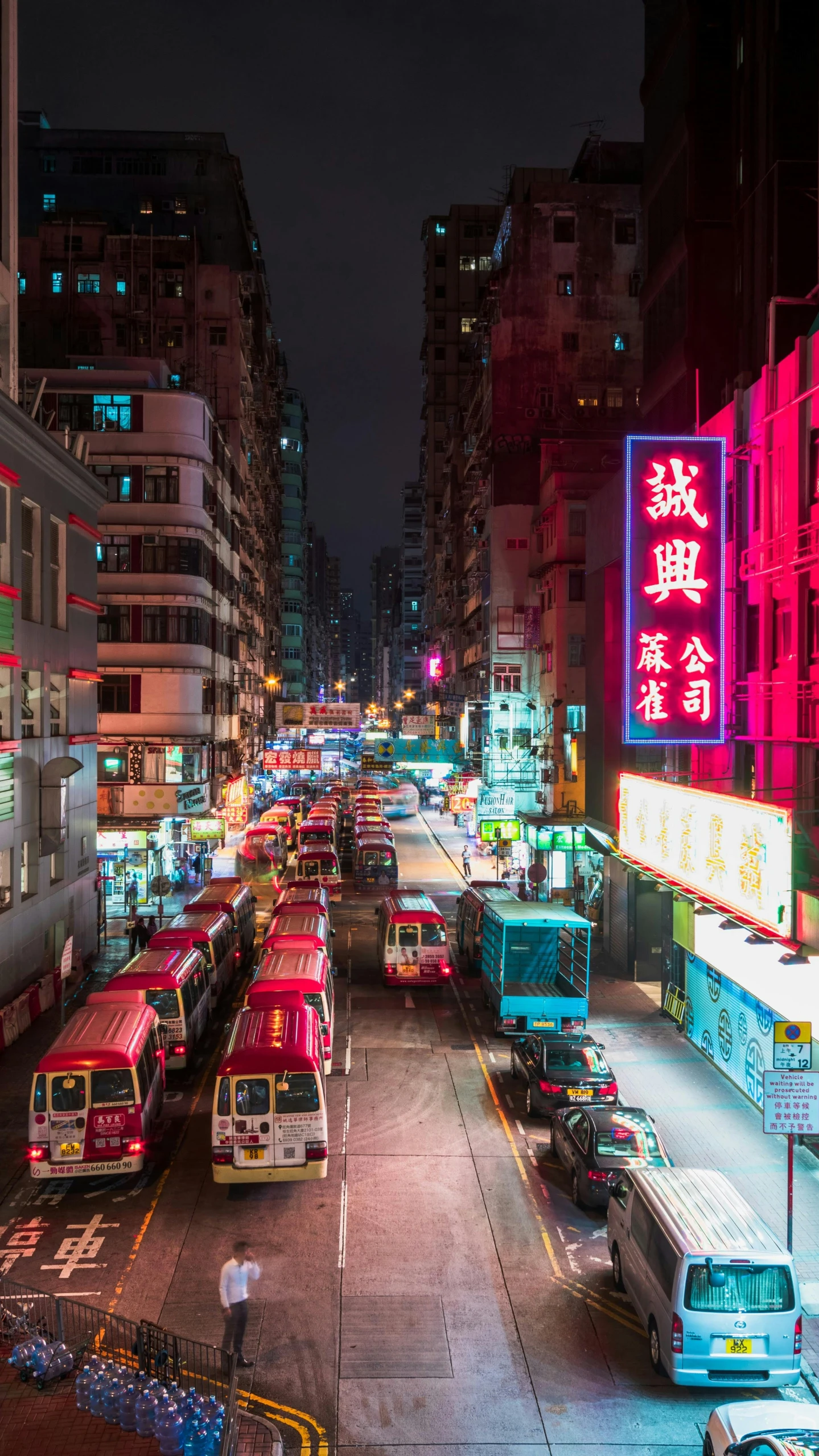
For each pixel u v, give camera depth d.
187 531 49.09
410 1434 10.71
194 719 49.41
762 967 19.38
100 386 49.78
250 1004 19.84
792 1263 11.30
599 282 62.75
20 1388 11.81
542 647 49.72
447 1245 14.87
